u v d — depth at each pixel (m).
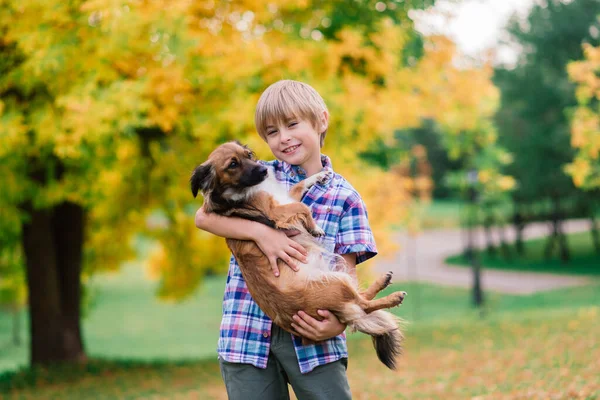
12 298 14.55
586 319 11.10
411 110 10.41
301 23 9.72
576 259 31.73
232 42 8.21
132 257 13.98
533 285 26.45
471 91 11.52
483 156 19.92
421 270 33.00
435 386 7.08
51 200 9.13
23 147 8.36
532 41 26.67
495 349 9.41
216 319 27.25
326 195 2.84
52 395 8.43
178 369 10.46
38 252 10.93
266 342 2.67
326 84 8.83
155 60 7.82
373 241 2.78
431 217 50.41
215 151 3.21
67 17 7.61
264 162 3.24
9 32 7.93
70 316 11.45
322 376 2.62
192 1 7.80
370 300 2.74
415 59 11.29
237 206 2.92
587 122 11.45
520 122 27.52
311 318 2.54
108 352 19.58
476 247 23.06
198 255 13.17
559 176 27.16
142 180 11.17
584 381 5.95
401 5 10.12
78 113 7.35
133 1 7.12
